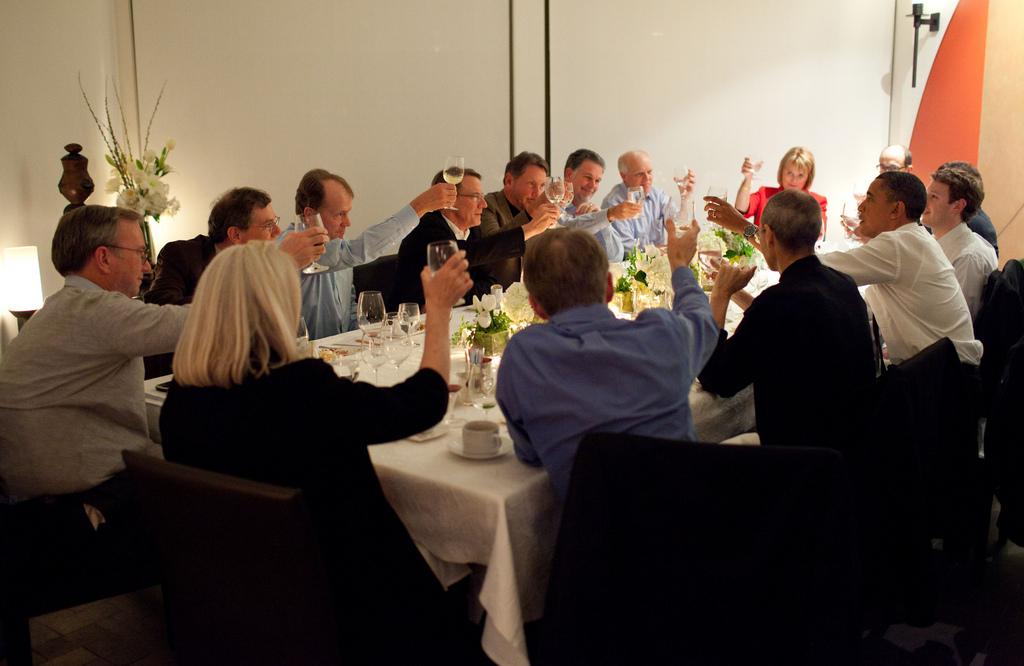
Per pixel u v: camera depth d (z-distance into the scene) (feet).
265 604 4.42
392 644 4.87
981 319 9.30
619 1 17.22
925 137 17.98
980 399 8.41
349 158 16.35
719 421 7.23
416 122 16.60
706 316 5.68
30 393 5.98
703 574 4.40
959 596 7.76
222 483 4.10
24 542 5.73
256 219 9.00
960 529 7.50
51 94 13.30
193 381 4.42
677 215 10.77
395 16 16.12
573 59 17.25
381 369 7.49
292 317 4.53
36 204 12.98
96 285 6.34
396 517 5.04
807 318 6.21
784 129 18.31
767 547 4.27
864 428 6.26
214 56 15.43
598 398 4.99
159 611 7.72
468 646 5.53
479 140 17.06
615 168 18.01
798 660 4.39
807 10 17.81
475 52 16.66
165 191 13.24
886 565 6.39
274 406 4.33
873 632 7.15
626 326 5.21
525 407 5.08
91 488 6.13
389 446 5.74
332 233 9.80
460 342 8.45
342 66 15.99
